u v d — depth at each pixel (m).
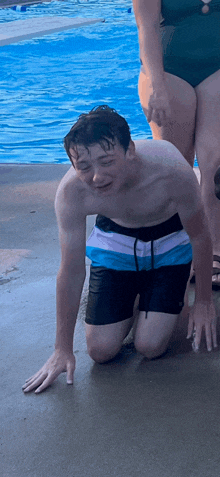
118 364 2.35
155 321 2.30
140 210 2.18
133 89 8.71
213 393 2.12
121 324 2.32
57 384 2.23
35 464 1.84
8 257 3.25
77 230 2.15
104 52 10.80
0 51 10.89
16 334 2.57
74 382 2.24
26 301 2.84
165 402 2.08
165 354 2.40
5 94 8.67
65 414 2.06
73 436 1.95
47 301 2.83
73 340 2.49
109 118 1.82
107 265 2.38
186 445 1.86
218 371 2.25
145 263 2.37
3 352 2.45
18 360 2.40
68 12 14.47
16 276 3.07
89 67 9.93
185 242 2.39
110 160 1.82
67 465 1.82
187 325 2.60
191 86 2.72
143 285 2.43
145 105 2.77
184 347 2.44
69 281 2.22
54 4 15.70
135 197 2.13
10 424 2.03
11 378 2.29
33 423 2.02
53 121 7.44
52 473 1.79
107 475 1.77
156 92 2.65
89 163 1.82
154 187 2.11
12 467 1.83
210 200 2.81
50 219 3.73
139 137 6.70
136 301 2.69
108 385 2.21
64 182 2.10
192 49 2.64
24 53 10.80
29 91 8.80
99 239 2.44
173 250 2.37
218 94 2.69
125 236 2.36
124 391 2.16
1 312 2.75
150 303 2.34
